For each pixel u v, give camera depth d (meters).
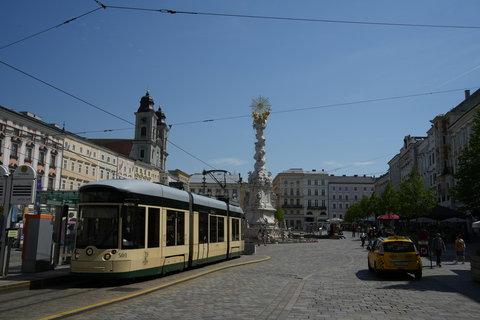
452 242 42.03
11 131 47.38
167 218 16.14
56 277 14.20
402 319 8.77
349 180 137.75
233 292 12.52
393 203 48.69
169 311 9.56
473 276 15.33
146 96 105.75
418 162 75.94
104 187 13.95
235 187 130.50
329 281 15.38
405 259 16.00
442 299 11.40
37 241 15.48
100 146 68.44
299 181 132.62
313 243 47.66
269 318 8.77
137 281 14.74
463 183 21.52
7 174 15.17
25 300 10.94
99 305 9.99
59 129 57.12
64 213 15.62
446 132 58.53
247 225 50.50
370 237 37.84
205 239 20.00
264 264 22.62
